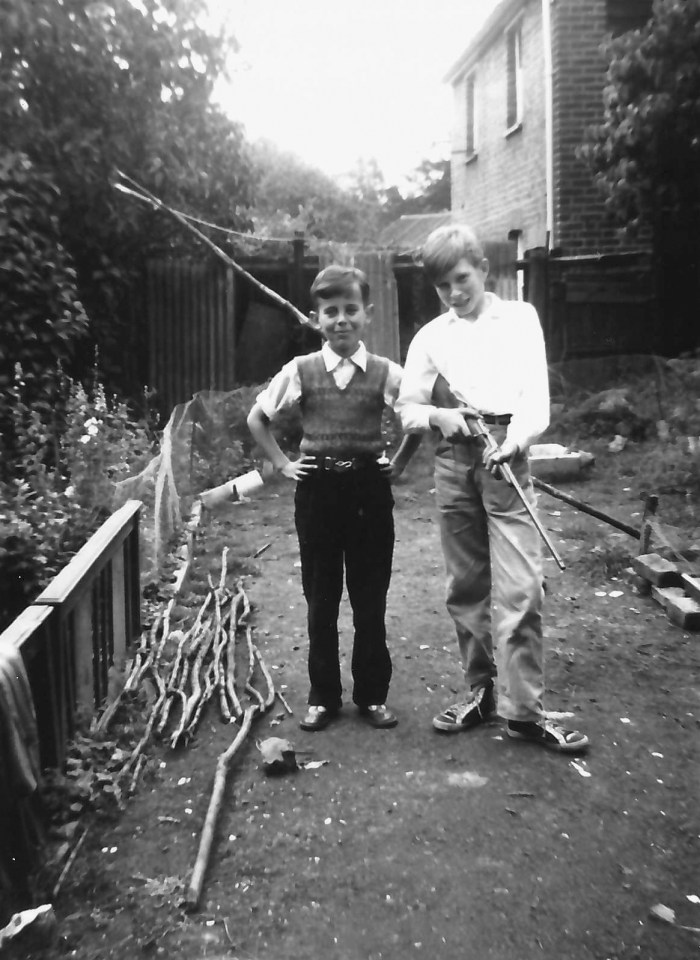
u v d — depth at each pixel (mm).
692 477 7508
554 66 11086
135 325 9375
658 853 2641
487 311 3338
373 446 3422
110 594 3713
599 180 9828
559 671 4023
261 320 9672
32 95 7812
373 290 9734
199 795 3002
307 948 2268
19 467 5477
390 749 3334
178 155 8812
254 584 5453
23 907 2385
